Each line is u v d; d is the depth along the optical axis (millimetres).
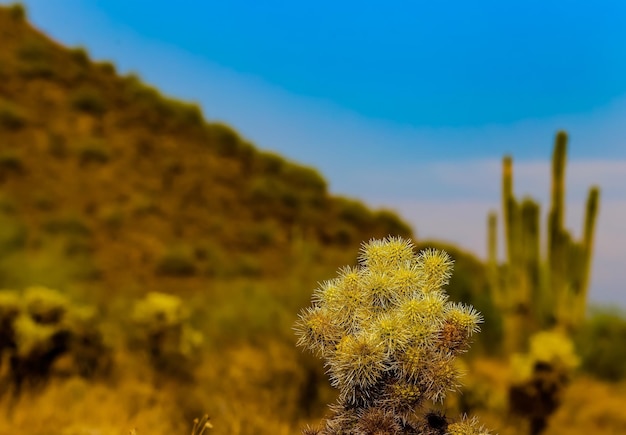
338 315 2410
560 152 11438
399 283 2391
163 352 8500
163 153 26625
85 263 16703
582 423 7594
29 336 7328
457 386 2277
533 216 11609
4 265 12617
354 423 2291
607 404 8266
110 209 21156
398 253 2477
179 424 6324
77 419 6066
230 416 6527
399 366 2273
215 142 29078
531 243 11523
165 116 29297
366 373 2246
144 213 21859
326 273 15133
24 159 22328
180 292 16656
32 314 7598
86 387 7125
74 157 23719
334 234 25406
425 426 2299
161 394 7156
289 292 13273
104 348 8016
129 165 24734
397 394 2256
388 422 2219
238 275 19328
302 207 26406
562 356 7324
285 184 28234
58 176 22297
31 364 7340
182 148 27547
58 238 17969
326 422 2395
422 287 2412
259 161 29234
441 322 2316
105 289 15539
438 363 2264
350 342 2299
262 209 25625
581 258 11297
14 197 20141
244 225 23922
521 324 11156
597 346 10477
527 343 10930
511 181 11844
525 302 11367
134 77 30750
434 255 2480
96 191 22266
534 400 7086
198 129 29422
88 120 26250
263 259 21516
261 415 6707
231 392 7281
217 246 21359
